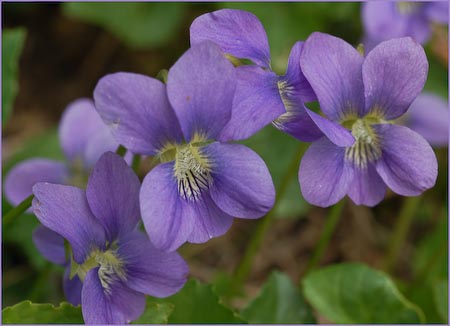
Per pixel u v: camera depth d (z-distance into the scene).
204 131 0.28
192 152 0.29
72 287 0.30
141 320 0.31
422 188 0.30
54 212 0.28
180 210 0.28
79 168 0.36
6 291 0.38
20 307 0.31
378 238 0.43
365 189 0.30
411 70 0.30
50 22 0.47
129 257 0.29
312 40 0.29
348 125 0.30
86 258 0.29
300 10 0.42
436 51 0.42
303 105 0.29
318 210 0.43
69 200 0.29
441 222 0.40
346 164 0.30
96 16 0.42
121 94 0.28
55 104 0.45
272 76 0.29
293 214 0.40
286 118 0.29
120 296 0.29
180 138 0.28
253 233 0.42
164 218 0.28
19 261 0.39
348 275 0.35
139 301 0.29
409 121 0.39
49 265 0.35
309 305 0.36
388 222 0.43
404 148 0.30
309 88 0.29
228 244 0.42
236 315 0.33
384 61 0.30
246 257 0.36
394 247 0.40
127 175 0.28
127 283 0.29
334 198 0.29
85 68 0.46
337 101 0.29
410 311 0.34
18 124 0.44
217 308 0.33
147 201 0.28
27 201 0.31
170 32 0.43
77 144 0.36
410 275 0.42
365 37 0.40
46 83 0.45
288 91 0.29
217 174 0.28
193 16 0.44
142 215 0.28
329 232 0.37
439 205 0.43
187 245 0.39
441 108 0.39
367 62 0.29
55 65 0.46
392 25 0.40
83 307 0.28
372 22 0.40
